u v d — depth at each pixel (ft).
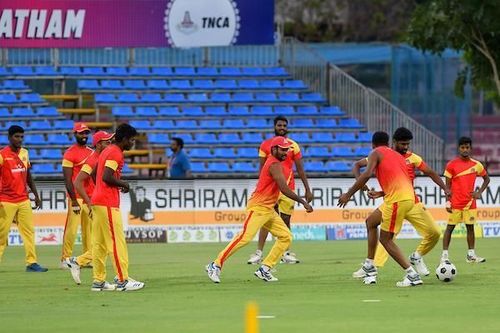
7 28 262.26
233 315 105.19
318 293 122.93
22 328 97.81
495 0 251.60
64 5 264.72
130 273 148.36
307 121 282.36
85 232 152.25
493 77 269.03
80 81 285.64
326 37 411.13
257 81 295.89
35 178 217.77
